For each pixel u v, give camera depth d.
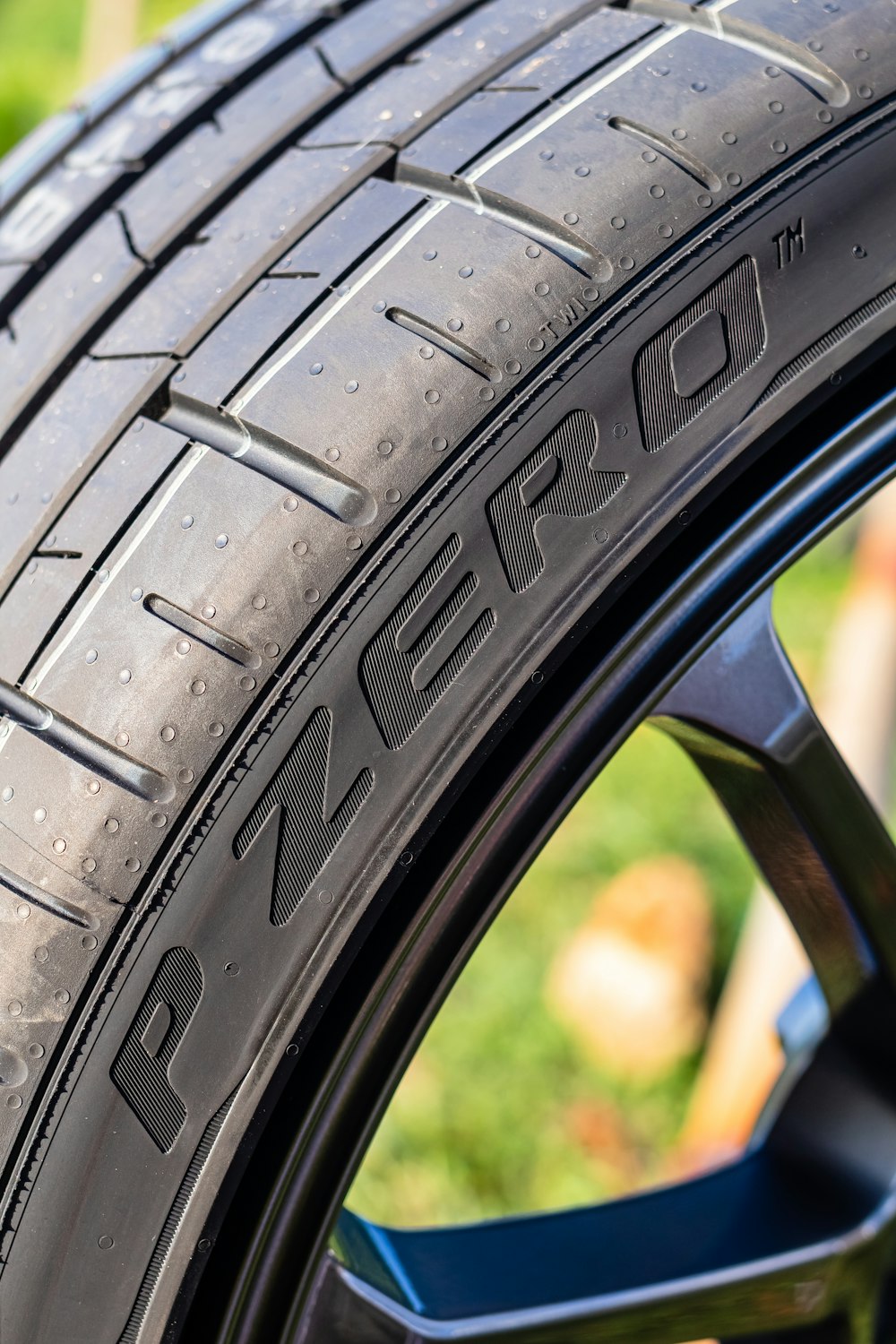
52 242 0.55
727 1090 0.81
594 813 1.13
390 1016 0.50
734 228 0.50
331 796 0.48
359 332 0.50
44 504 0.51
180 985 0.48
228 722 0.48
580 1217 0.57
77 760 0.49
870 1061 0.58
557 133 0.51
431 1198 0.85
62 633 0.50
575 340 0.49
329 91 0.54
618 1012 0.93
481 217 0.50
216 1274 0.50
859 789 0.54
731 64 0.51
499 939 1.02
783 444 0.51
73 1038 0.48
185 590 0.49
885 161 0.50
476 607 0.49
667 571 0.50
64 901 0.48
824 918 0.56
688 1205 0.57
